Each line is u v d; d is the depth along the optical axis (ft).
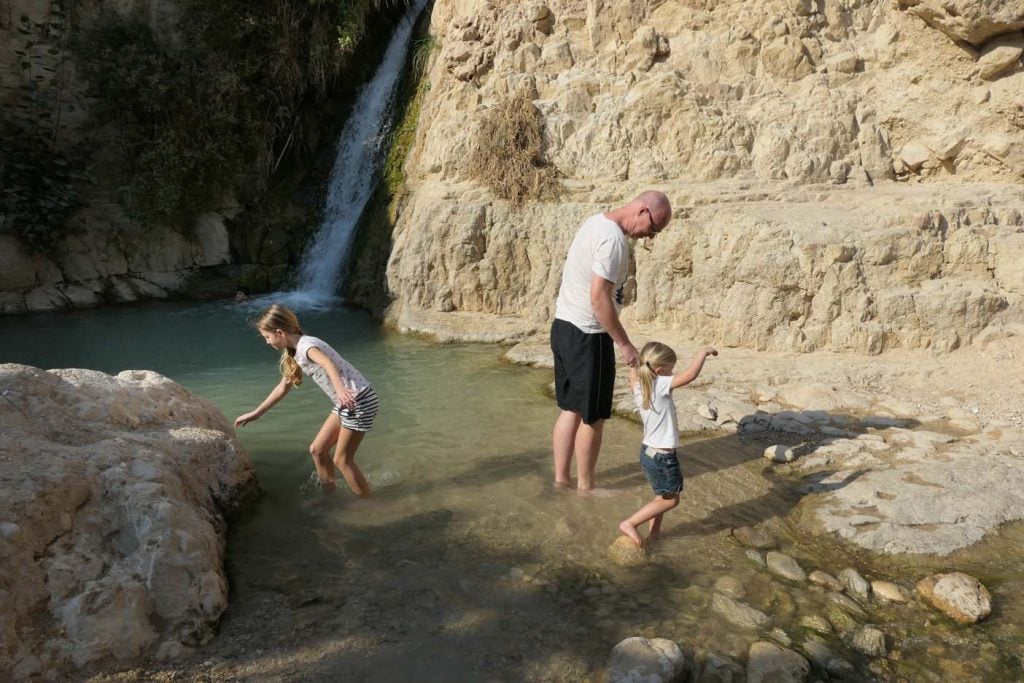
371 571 11.80
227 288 34.22
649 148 26.84
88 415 13.51
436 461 15.99
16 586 9.42
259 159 36.52
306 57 37.27
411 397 20.24
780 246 22.12
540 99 28.09
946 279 21.80
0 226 30.99
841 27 27.96
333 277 33.68
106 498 11.21
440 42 33.14
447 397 20.24
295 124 37.70
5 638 8.97
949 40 25.64
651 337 23.95
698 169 26.25
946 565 12.41
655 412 12.51
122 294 32.76
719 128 26.27
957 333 21.26
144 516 10.93
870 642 10.37
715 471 15.81
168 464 12.73
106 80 33.65
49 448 11.76
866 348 21.57
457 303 27.58
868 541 12.90
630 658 9.52
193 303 32.71
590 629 10.53
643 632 10.46
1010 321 21.20
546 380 21.71
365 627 10.42
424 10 38.19
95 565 10.32
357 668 9.57
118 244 33.37
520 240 26.66
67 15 33.32
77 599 9.75
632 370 13.12
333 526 13.19
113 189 34.47
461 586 11.45
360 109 37.70
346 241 34.04
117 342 26.30
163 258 34.14
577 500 14.20
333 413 14.05
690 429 18.04
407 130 33.27
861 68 27.45
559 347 14.05
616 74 28.12
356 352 24.63
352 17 36.83
